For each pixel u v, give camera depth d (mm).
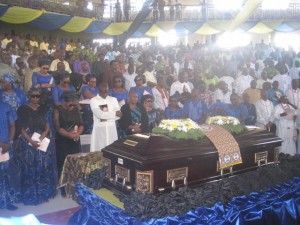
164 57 13609
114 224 2760
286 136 6508
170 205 2752
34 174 4719
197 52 16188
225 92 7090
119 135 5516
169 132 3365
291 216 3033
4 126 4488
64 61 9086
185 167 3170
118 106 5332
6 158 4551
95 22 15383
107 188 3418
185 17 18844
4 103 4562
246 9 11031
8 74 5102
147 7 14867
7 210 4543
